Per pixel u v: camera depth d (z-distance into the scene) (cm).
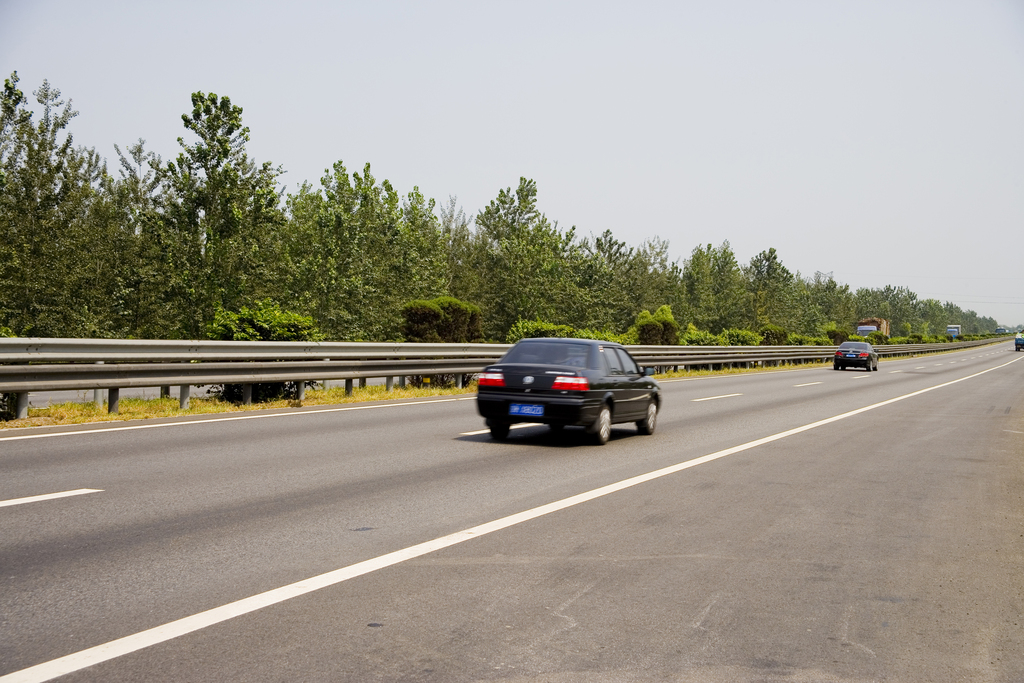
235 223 3591
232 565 524
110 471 833
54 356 1148
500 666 377
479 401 1177
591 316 5422
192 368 1355
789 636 427
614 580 516
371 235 4597
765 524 689
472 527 648
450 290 5634
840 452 1159
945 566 575
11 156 3266
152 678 353
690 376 3347
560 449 1123
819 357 5316
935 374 4012
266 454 980
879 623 451
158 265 3669
